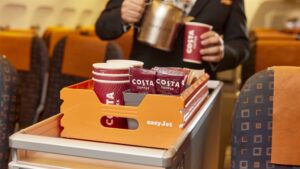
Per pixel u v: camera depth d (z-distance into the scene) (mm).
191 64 1416
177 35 1328
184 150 718
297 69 943
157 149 688
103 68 770
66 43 1896
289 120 924
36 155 746
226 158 2613
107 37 1556
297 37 2809
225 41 1575
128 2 1301
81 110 775
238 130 954
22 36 1946
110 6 1593
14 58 1948
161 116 732
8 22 2828
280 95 929
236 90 2703
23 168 722
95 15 4375
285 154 927
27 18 3037
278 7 5418
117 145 691
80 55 1857
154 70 807
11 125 1104
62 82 1896
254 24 5488
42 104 1960
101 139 768
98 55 1820
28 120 1941
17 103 1133
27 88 1960
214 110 1110
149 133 741
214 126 1144
